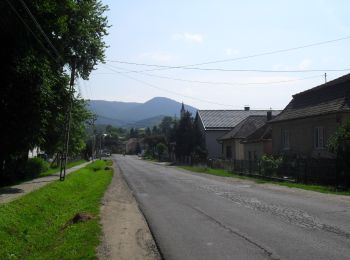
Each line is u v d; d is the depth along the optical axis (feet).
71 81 86.53
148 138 464.65
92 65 102.99
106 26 102.47
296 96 123.65
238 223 41.22
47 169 122.52
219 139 209.77
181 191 77.61
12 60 66.69
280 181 97.19
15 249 32.76
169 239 34.37
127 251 30.68
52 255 29.27
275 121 123.54
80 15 90.94
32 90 68.03
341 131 79.10
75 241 33.12
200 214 47.98
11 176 81.66
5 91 66.69
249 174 121.70
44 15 71.92
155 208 54.34
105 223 42.70
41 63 70.59
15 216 41.27
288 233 35.70
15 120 67.77
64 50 91.04
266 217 44.57
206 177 119.75
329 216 44.75
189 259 27.86
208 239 34.09
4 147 70.38
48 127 87.81
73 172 118.32
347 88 99.66
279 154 122.83
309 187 78.13
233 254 28.78
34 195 55.62
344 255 28.02
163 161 305.94
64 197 66.85
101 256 28.73
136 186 90.74
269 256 28.02
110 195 71.51
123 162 285.64
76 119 111.86
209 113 243.19
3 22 64.13
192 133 237.25
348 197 62.49
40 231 40.75
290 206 53.26
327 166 82.94
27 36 67.97
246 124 188.96
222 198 64.08
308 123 109.81
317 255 28.07
